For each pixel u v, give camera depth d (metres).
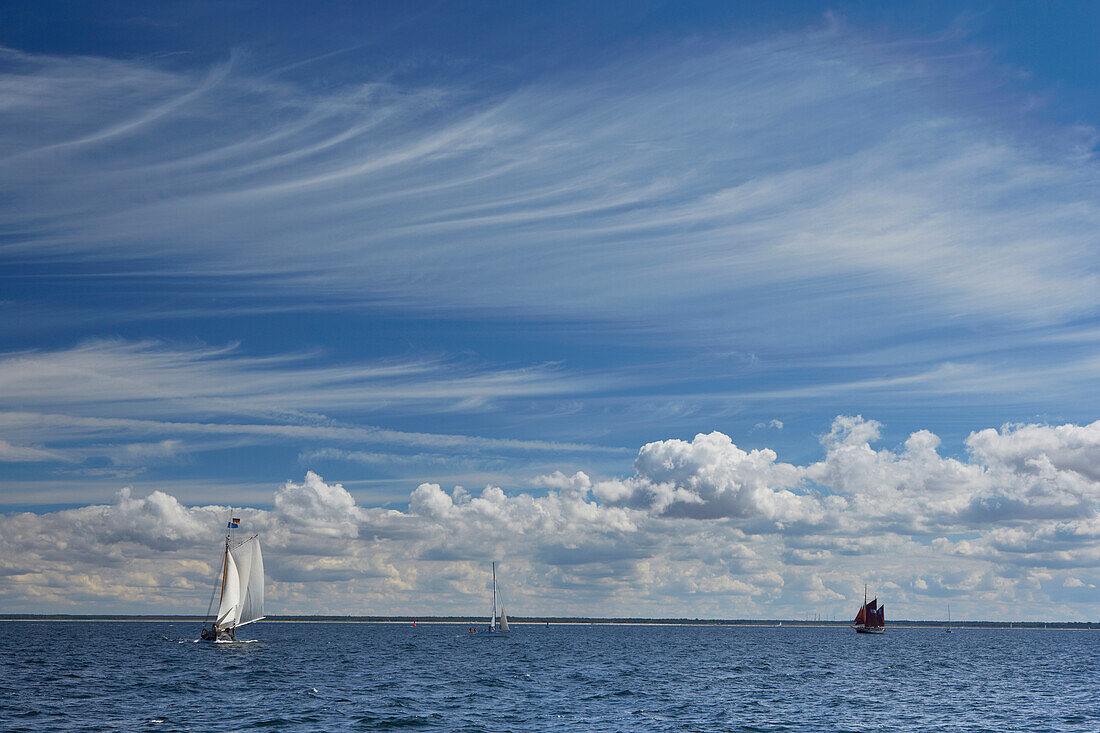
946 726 68.62
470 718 69.69
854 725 68.56
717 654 187.62
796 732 64.56
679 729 65.12
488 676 112.19
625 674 119.25
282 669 120.50
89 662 130.62
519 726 66.00
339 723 66.25
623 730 64.38
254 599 173.50
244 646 186.12
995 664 159.38
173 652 160.38
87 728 63.03
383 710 74.00
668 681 107.62
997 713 77.19
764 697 88.56
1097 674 133.50
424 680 104.50
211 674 109.56
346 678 106.25
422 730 63.66
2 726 63.72
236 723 65.69
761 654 191.00
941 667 146.62
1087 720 73.00
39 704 76.06
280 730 62.62
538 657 164.50
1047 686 108.56
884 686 104.56
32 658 138.38
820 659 169.88
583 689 94.88
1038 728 68.19
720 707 78.88
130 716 69.00
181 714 70.31
